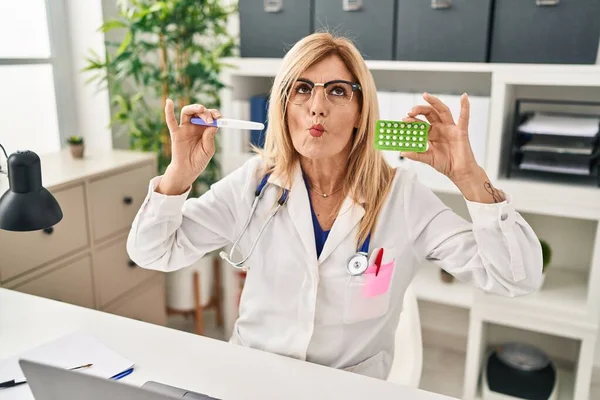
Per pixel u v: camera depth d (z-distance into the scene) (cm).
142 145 266
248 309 134
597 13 188
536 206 205
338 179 130
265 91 284
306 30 233
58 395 82
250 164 139
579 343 242
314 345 129
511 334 256
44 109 258
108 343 125
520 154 216
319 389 111
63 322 135
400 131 111
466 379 228
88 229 211
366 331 130
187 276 271
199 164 118
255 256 131
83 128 275
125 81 280
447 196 256
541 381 225
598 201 195
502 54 204
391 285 128
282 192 130
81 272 210
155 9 234
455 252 123
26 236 186
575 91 224
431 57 214
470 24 205
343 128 121
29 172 116
